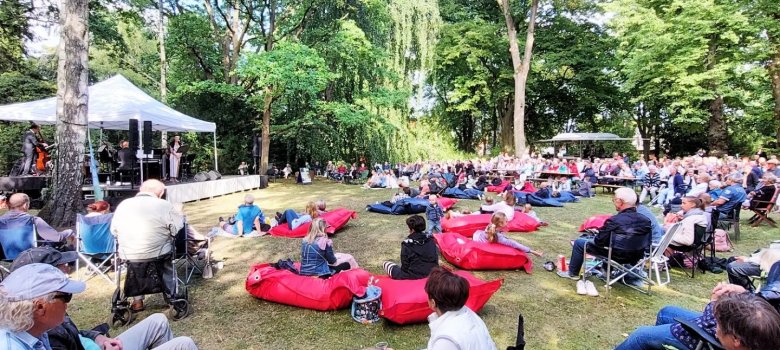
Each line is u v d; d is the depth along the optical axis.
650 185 12.81
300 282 4.33
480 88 27.27
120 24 24.20
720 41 16.80
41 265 1.76
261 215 8.00
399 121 21.52
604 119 33.59
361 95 19.98
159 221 3.84
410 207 10.17
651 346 2.69
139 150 10.58
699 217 5.45
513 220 8.20
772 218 9.62
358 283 4.19
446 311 2.22
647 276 5.30
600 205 11.99
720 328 1.79
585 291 4.76
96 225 4.88
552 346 3.56
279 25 20.53
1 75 16.86
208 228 8.43
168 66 23.66
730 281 4.39
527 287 5.00
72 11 7.40
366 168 21.11
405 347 3.50
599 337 3.73
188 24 19.05
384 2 20.00
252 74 15.90
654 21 17.11
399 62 20.83
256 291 4.48
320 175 22.94
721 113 19.94
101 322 3.98
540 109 31.72
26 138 11.08
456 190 14.04
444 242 6.16
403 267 4.53
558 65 24.67
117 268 3.92
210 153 20.33
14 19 16.42
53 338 2.00
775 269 3.24
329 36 19.17
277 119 21.69
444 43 25.95
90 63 24.70
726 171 12.52
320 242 4.62
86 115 7.68
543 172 16.88
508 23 21.08
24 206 4.73
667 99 20.42
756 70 17.38
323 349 3.48
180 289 4.36
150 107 11.98
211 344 3.56
